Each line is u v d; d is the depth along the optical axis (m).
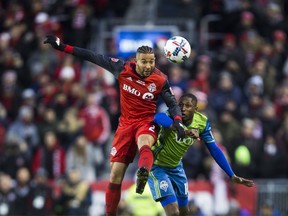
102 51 74.62
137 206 58.59
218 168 62.69
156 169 40.59
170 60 39.09
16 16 78.00
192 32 74.31
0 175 61.72
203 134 40.47
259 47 73.75
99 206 61.09
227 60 72.44
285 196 62.31
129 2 78.75
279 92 71.31
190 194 61.44
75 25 75.50
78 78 71.25
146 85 38.88
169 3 77.44
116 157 39.31
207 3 78.75
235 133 64.62
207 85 69.31
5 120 67.81
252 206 61.91
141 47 38.72
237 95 68.25
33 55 73.56
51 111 66.38
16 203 60.78
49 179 63.56
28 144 65.38
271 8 79.62
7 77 70.88
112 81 70.19
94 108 65.56
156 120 38.88
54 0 79.00
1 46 75.31
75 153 63.62
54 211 60.91
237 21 76.81
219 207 61.47
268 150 64.94
